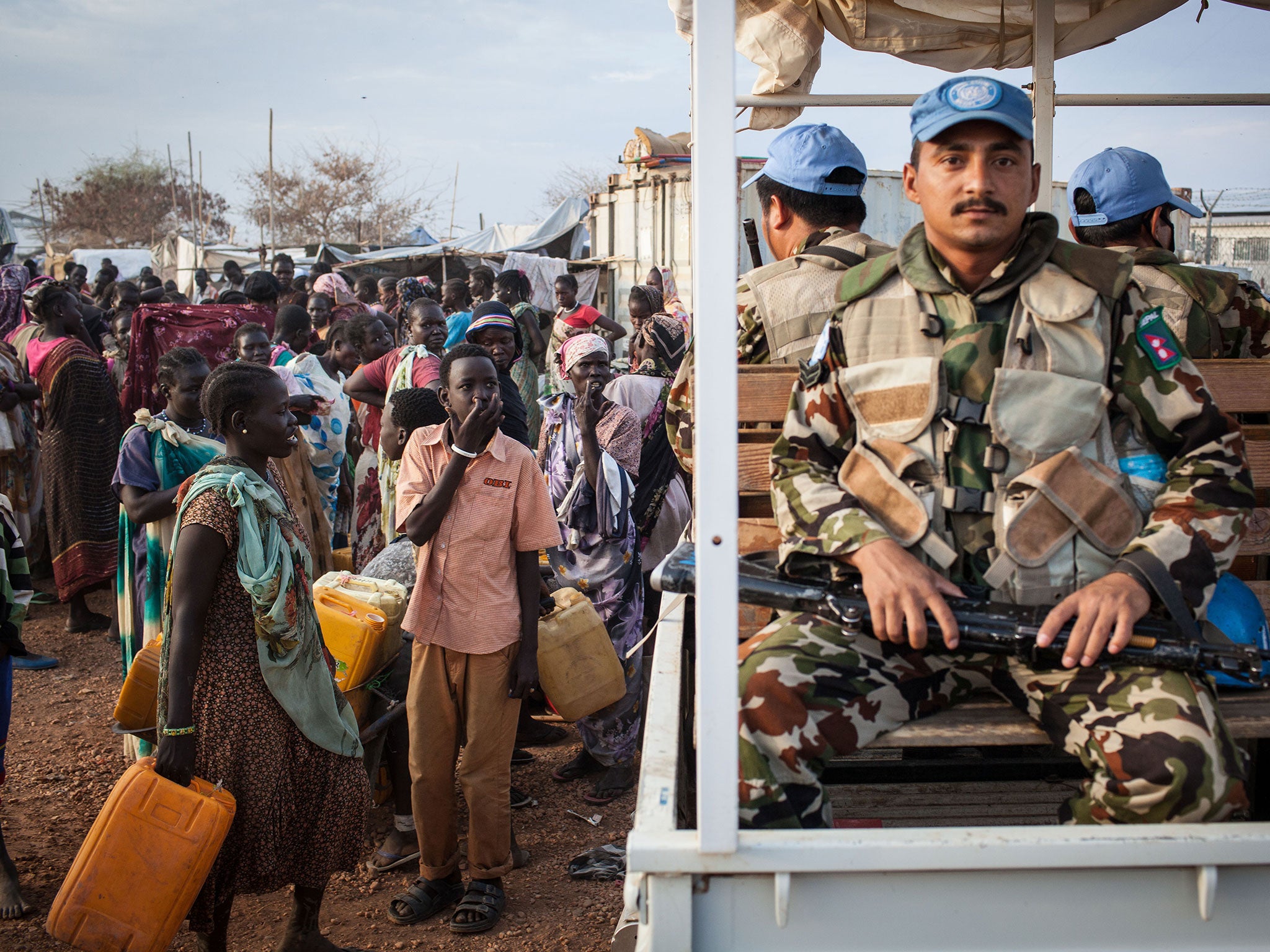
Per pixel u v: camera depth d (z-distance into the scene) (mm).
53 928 2604
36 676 6156
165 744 2764
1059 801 2605
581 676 3854
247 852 2904
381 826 4301
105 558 6879
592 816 4410
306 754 2986
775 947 1431
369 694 3953
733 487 1378
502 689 3387
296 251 28359
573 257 24078
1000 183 1825
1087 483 1815
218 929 2963
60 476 6727
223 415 2967
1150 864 1394
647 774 1668
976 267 1915
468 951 3381
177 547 2828
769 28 3861
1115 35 4051
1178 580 1721
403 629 3369
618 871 3877
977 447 1854
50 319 6836
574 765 4781
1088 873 1420
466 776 3434
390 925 3557
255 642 2902
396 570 4305
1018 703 1918
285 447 3039
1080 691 1747
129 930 2609
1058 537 1803
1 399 6848
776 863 1391
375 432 6145
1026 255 1897
